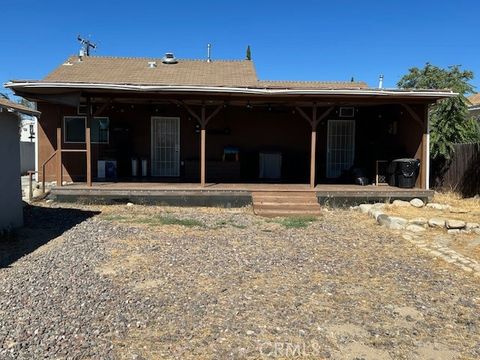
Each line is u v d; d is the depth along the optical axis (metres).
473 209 11.03
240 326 4.33
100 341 3.93
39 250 7.09
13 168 8.77
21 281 5.46
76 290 5.18
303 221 10.20
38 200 12.20
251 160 15.76
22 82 10.86
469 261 6.86
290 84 16.94
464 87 15.42
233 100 12.48
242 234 8.65
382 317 4.66
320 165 15.88
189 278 5.77
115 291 5.19
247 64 18.61
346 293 5.37
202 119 12.16
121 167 15.46
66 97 11.46
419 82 17.39
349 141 15.92
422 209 11.20
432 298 5.27
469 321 4.59
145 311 4.62
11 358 3.59
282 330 4.27
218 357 3.72
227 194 11.96
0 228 8.26
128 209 11.35
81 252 6.93
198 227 9.23
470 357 3.83
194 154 15.63
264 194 11.94
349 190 12.06
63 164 15.02
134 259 6.59
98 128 15.23
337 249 7.58
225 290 5.35
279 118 15.77
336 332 4.27
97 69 16.67
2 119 8.36
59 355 3.66
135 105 15.28
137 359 3.65
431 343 4.08
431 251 7.50
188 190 11.95
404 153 13.55
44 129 14.96
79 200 11.93
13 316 4.40
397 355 3.84
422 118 12.53
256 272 6.12
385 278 6.01
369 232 9.05
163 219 9.99
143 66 17.53
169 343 3.94
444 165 14.54
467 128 14.58
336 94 11.37
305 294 5.29
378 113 15.47
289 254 7.14
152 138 15.49
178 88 11.12
